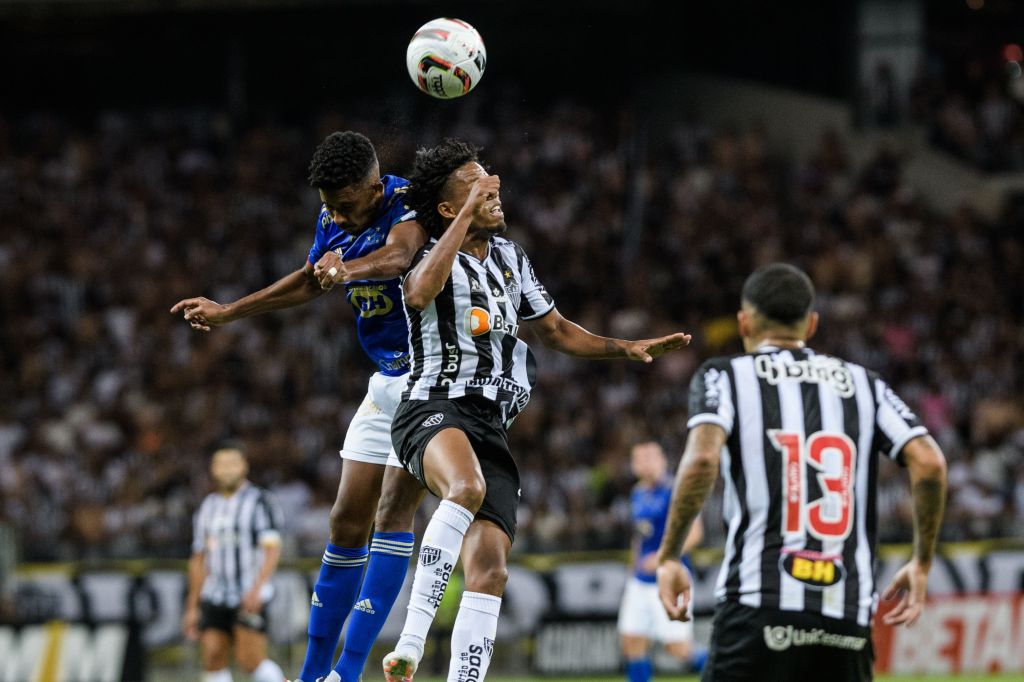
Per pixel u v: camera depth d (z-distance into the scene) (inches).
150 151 2733.8
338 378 2151.8
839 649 492.7
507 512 551.2
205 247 2463.1
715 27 2854.3
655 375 2102.6
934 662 1499.8
